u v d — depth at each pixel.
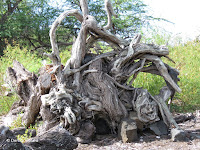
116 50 4.57
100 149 3.56
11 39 14.58
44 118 4.08
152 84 6.34
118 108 4.16
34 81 5.07
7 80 5.43
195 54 9.25
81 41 4.25
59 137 2.91
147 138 4.01
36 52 14.55
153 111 4.25
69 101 3.90
